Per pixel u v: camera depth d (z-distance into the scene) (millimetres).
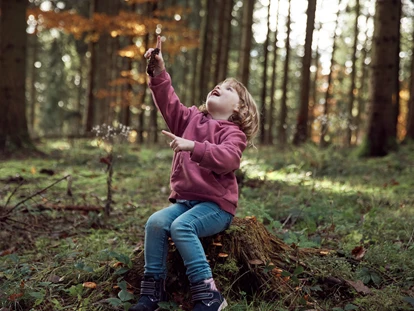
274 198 5258
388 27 10508
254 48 27328
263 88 18219
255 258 2885
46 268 3191
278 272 2873
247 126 2938
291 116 31672
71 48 24984
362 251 3330
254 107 2990
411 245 3600
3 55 10320
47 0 20453
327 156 8562
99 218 4531
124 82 15555
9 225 4184
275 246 3197
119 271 2904
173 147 2523
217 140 2777
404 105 25453
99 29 14867
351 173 7762
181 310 2568
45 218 4520
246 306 2635
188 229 2555
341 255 3361
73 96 31422
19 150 9945
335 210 4320
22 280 2867
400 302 2691
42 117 28781
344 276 3002
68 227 4387
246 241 2926
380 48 10570
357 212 4844
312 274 2977
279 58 32844
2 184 6426
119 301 2570
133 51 14945
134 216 4789
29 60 30688
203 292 2490
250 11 15508
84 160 8836
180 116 2977
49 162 8797
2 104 10188
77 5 20531
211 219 2652
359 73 27609
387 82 10500
